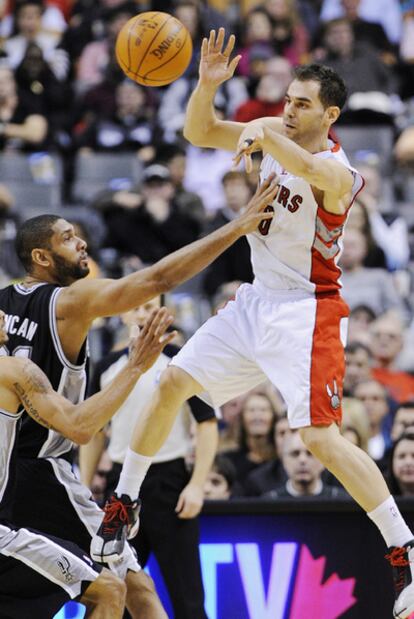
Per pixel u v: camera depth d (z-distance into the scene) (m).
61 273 10.76
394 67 27.89
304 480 13.54
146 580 11.47
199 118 10.66
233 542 12.55
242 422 15.44
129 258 20.86
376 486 10.05
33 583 10.04
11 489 10.15
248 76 27.12
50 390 9.92
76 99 26.69
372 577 12.40
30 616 10.07
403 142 24.45
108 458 13.73
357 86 25.28
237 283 18.92
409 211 22.80
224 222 21.08
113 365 12.72
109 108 25.62
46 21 29.86
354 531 12.47
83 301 10.21
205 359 10.48
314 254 10.29
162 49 10.55
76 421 9.79
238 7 31.14
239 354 10.48
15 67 26.59
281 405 15.79
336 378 10.17
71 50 28.77
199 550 12.37
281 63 24.75
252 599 12.49
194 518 12.28
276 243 10.32
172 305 17.56
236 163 9.19
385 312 19.72
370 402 16.03
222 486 13.80
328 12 29.61
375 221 21.38
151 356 9.84
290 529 12.53
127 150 25.09
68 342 10.38
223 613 12.51
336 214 10.13
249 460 15.30
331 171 9.73
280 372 10.20
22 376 9.89
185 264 9.91
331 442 10.04
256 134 9.21
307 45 28.28
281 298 10.39
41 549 10.03
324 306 10.28
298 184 10.09
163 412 10.52
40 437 10.72
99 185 24.47
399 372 18.16
